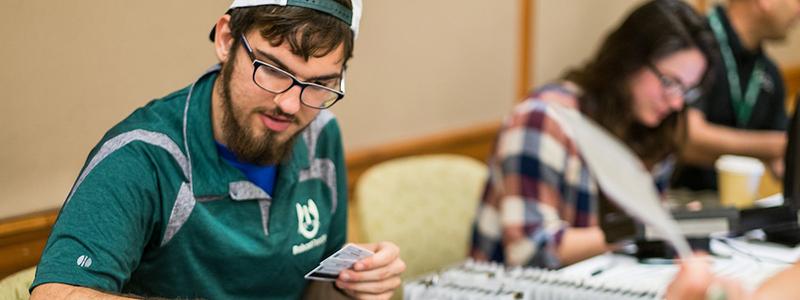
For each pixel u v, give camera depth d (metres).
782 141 3.26
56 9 2.12
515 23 3.91
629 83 2.34
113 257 1.41
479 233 2.48
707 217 2.20
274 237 1.65
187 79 2.31
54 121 2.14
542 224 2.31
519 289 1.77
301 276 1.75
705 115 3.34
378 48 3.29
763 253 2.24
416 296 1.78
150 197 1.48
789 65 5.96
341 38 1.45
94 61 2.17
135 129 1.50
